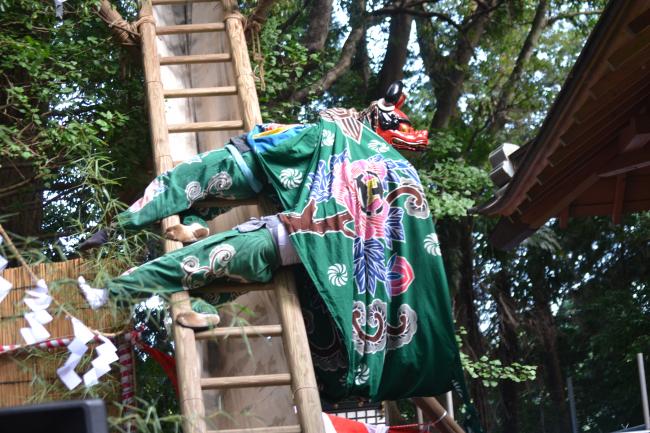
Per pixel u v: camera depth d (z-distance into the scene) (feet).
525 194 16.81
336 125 14.01
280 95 31.04
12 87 20.79
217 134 16.53
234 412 14.25
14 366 12.96
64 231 23.04
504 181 17.97
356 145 13.94
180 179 13.50
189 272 12.32
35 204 24.40
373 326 13.02
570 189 16.78
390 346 13.21
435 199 31.60
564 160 15.83
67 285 12.82
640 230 53.26
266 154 13.62
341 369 13.21
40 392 12.25
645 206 18.15
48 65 22.50
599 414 57.26
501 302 50.47
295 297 12.76
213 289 12.71
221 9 18.15
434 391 13.48
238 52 16.78
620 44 12.83
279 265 12.89
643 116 14.89
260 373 14.57
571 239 54.49
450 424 16.53
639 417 55.62
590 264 55.16
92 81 23.89
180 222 13.76
